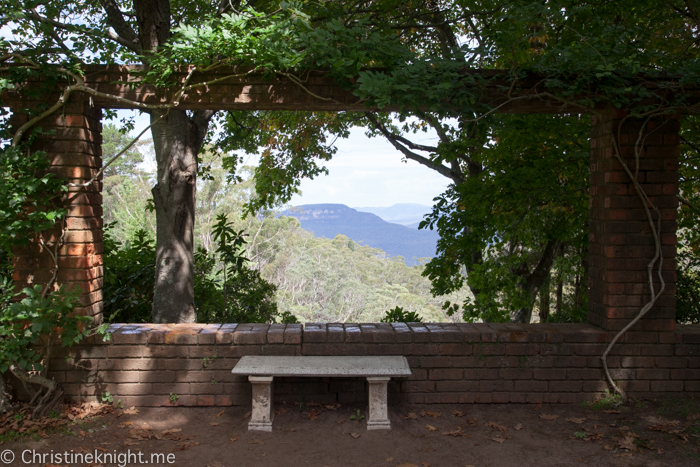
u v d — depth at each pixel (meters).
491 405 4.58
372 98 4.12
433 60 4.16
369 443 3.89
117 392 4.54
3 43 3.99
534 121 6.48
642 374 4.53
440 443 3.89
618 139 4.40
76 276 4.38
